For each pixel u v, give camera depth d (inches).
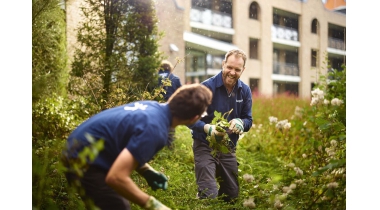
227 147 131.8
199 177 129.2
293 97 509.0
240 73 129.3
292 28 881.5
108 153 82.4
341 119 155.7
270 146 250.5
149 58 181.3
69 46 179.5
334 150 149.9
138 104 86.2
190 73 946.7
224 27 895.1
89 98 162.7
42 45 144.6
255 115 384.8
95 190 83.4
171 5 326.6
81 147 82.2
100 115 85.6
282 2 851.4
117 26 177.6
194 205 122.6
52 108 145.9
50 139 138.6
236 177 134.6
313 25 837.8
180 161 194.9
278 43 905.5
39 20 136.6
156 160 179.8
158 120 81.0
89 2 177.3
